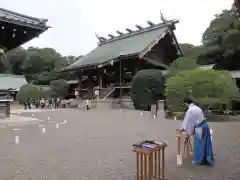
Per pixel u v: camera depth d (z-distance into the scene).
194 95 18.38
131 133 12.30
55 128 14.51
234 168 6.15
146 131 12.92
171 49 39.97
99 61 39.94
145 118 20.22
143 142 5.28
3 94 16.20
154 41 36.16
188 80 18.89
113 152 8.11
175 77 20.38
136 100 30.56
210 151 6.50
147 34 42.03
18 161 6.95
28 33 14.43
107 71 42.72
